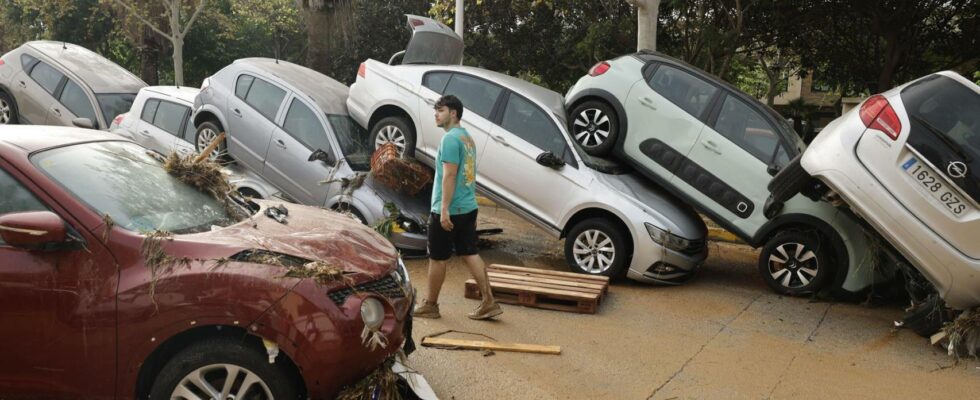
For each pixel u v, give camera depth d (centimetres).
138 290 336
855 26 1755
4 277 342
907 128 584
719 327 638
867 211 597
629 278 780
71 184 369
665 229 745
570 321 629
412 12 2053
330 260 369
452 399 448
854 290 724
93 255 344
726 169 777
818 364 554
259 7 3012
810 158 637
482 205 1243
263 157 855
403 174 800
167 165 442
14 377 346
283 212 445
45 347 342
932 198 573
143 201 392
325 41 1478
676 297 735
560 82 2086
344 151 831
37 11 2656
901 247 589
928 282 645
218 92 896
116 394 343
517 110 820
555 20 1952
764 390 494
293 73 922
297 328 335
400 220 794
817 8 1590
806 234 749
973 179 560
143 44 2148
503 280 693
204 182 445
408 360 503
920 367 555
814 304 735
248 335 339
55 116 1075
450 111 571
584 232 777
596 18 1861
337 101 900
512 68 2048
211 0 2661
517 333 585
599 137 829
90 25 2583
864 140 601
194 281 336
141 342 337
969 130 571
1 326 343
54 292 340
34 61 1116
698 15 1628
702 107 795
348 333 345
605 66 840
